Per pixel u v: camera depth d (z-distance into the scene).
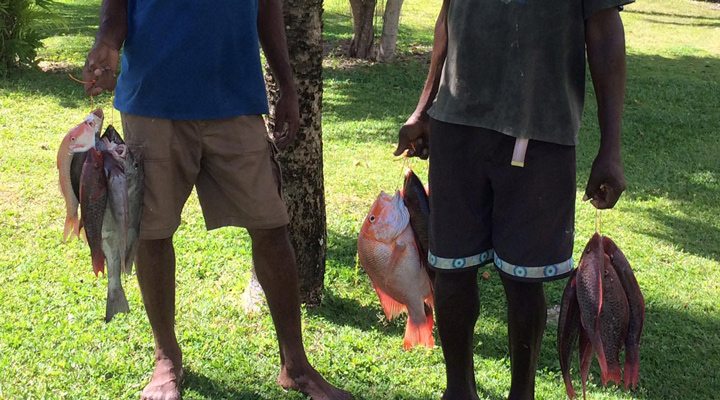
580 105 3.01
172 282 3.50
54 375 3.69
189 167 3.31
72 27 15.02
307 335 4.25
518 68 2.90
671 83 13.33
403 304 3.63
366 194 7.06
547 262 3.00
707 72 14.79
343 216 6.38
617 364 2.95
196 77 3.19
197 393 3.60
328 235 5.90
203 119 3.23
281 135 3.67
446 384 3.69
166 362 3.56
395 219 3.53
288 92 3.61
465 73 3.00
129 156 3.15
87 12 16.98
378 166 7.96
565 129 2.92
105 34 3.13
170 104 3.19
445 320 3.28
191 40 3.15
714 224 6.95
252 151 3.32
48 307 4.42
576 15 2.87
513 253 3.02
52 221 5.90
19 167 7.15
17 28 10.88
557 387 3.92
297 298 3.56
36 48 11.42
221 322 4.34
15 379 3.65
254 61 3.30
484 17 2.93
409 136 3.46
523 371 3.20
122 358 3.87
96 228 3.13
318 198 4.48
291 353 3.59
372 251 3.56
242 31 3.23
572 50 2.90
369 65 13.21
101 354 3.89
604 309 2.91
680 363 4.29
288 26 4.15
